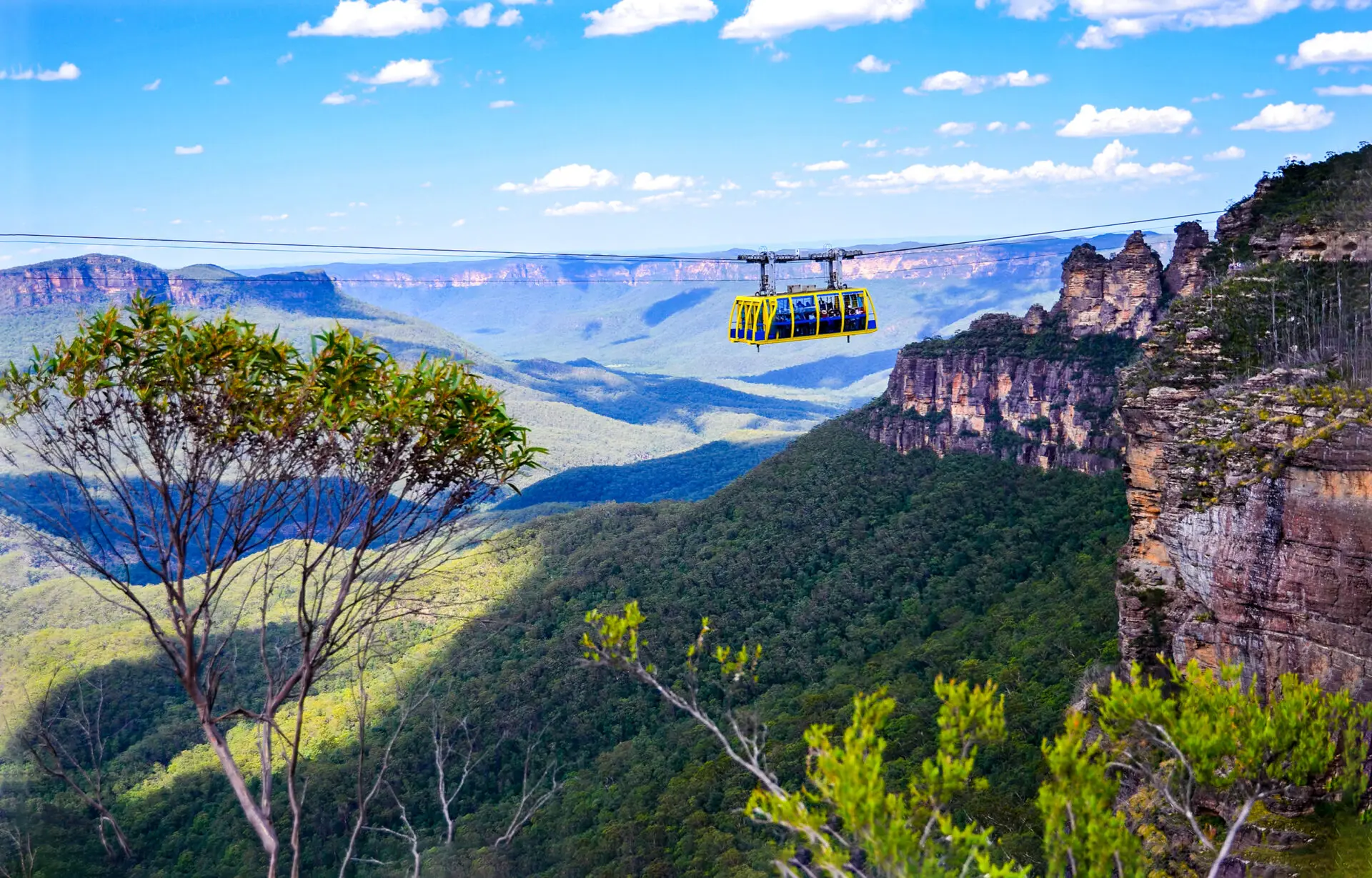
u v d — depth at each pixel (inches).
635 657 569.3
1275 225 2183.8
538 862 2556.6
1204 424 1454.2
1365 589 1179.3
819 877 484.4
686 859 2276.1
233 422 566.9
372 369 609.9
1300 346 1670.8
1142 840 1134.4
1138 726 632.4
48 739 644.1
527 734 3161.9
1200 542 1375.5
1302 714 642.8
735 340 2034.9
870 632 4074.8
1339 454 1208.8
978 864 483.8
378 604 590.2
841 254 2084.2
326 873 2440.9
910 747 2396.7
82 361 542.9
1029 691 2568.9
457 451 603.5
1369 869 932.0
